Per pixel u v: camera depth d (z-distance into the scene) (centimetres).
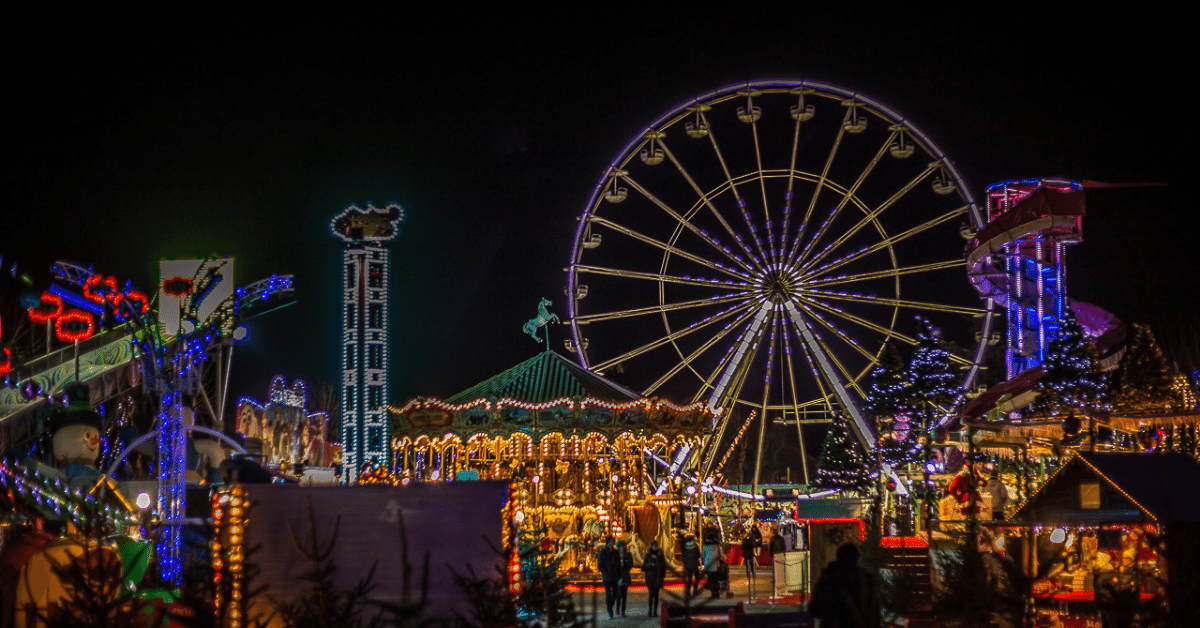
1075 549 1441
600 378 3266
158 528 1623
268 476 1134
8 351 2708
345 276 3841
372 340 3812
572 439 2944
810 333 3822
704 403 3083
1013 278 3781
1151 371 2466
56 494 1433
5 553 1212
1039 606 1323
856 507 2306
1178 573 1123
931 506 2528
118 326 3086
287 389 4194
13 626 1153
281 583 1072
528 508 2758
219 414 3428
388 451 3238
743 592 2755
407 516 1107
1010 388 2862
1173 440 2262
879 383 3209
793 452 8381
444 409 2933
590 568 2770
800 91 4012
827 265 3909
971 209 3903
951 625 1402
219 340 3406
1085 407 2380
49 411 2692
